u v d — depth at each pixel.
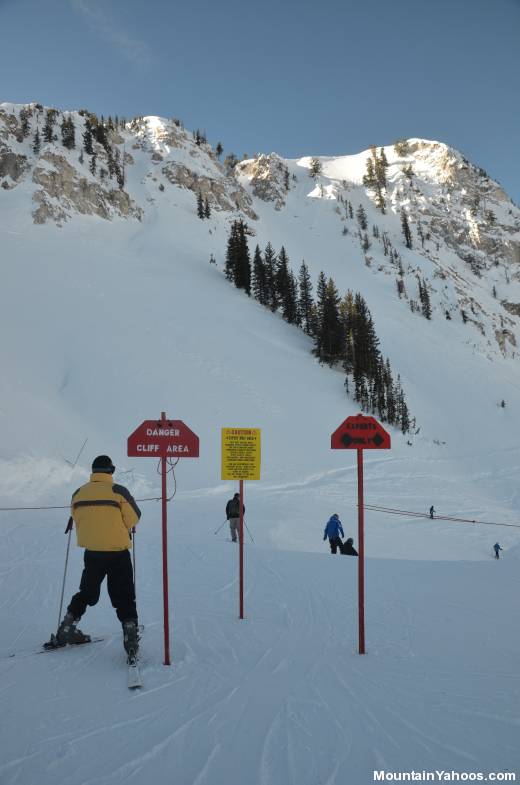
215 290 82.75
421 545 24.62
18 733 3.14
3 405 29.55
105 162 128.00
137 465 29.98
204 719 3.37
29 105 134.50
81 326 47.62
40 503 19.75
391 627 5.77
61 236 86.81
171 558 10.61
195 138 169.12
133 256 88.50
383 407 57.00
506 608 6.61
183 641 5.25
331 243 159.38
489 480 47.38
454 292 132.38
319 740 3.05
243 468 7.26
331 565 10.30
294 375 56.50
